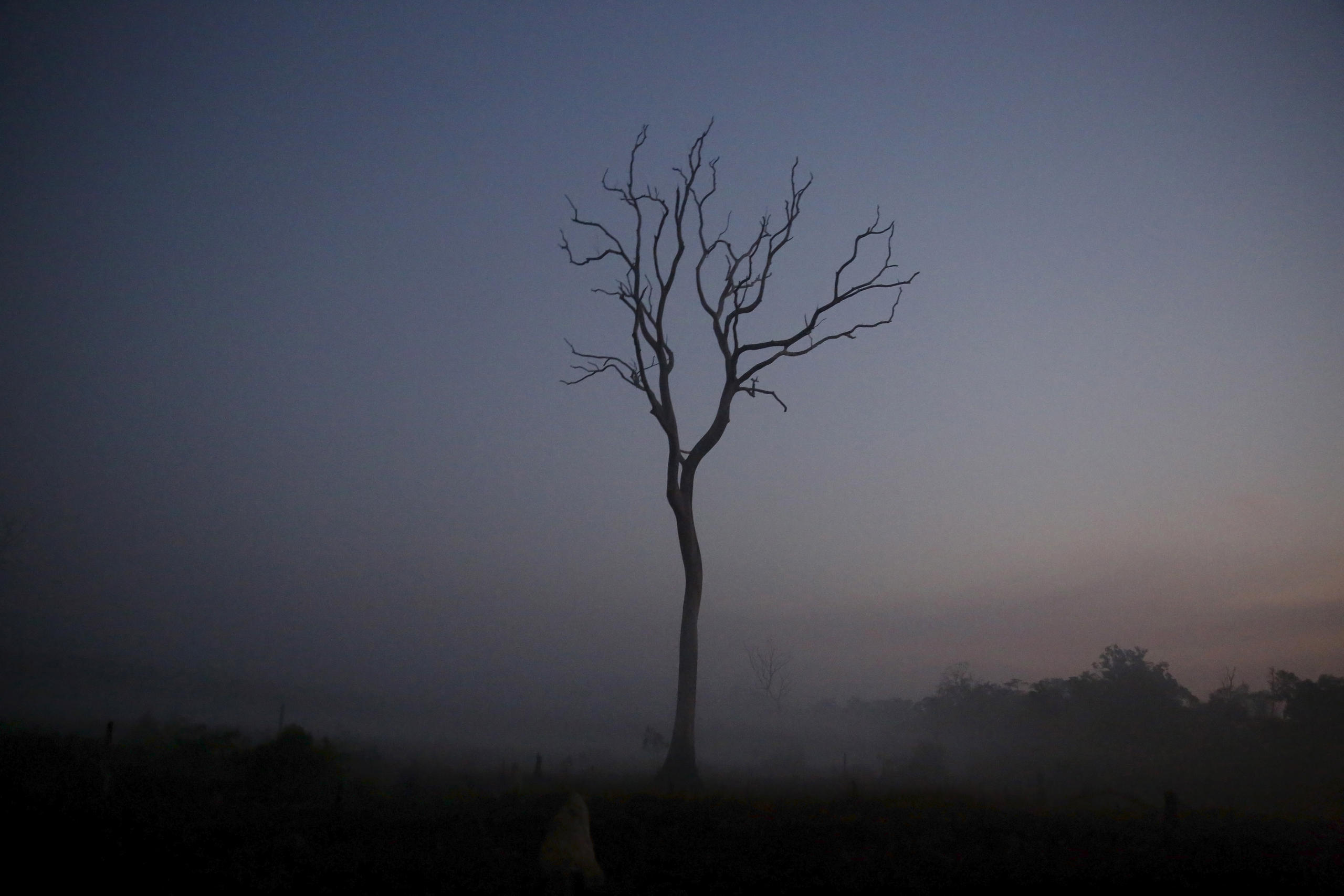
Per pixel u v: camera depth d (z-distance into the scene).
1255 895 14.97
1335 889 15.75
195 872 13.39
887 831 18.36
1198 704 55.97
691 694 28.80
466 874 13.96
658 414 32.12
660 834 17.78
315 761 24.45
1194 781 35.34
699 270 34.09
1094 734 51.38
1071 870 15.57
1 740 25.86
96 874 13.18
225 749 29.12
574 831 12.93
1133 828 20.39
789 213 34.00
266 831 16.62
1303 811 29.20
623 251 33.75
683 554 30.53
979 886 14.51
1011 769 41.12
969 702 63.81
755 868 15.22
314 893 12.83
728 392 32.94
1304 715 46.75
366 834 16.98
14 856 13.95
